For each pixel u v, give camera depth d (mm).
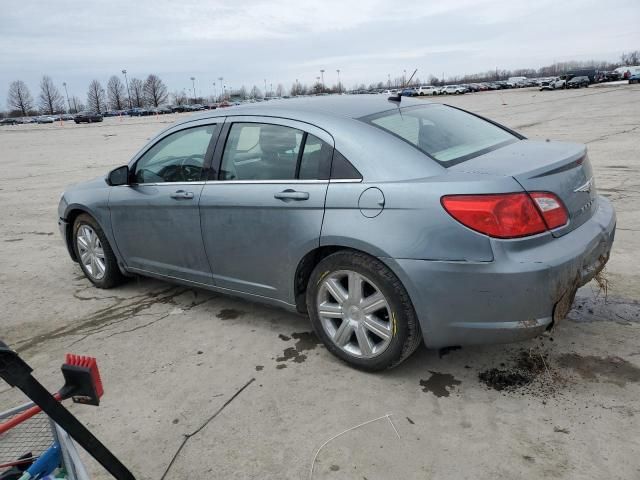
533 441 2461
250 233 3455
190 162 3883
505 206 2557
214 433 2701
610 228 3082
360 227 2877
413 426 2629
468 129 3543
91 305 4559
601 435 2461
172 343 3721
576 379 2910
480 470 2312
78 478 1726
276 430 2684
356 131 3053
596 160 9781
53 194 10812
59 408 1596
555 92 49750
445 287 2670
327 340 3260
